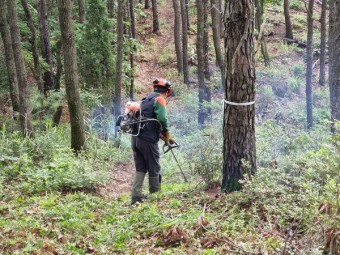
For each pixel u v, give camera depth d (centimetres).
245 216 542
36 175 838
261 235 480
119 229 557
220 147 786
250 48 631
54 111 1577
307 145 792
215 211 590
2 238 520
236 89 640
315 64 2405
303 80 2194
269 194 574
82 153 1100
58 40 1794
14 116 1338
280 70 2244
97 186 884
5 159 944
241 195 594
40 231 548
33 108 1478
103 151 1206
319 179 559
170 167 1048
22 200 727
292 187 592
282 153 796
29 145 1052
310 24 1557
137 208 651
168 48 2764
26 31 1831
